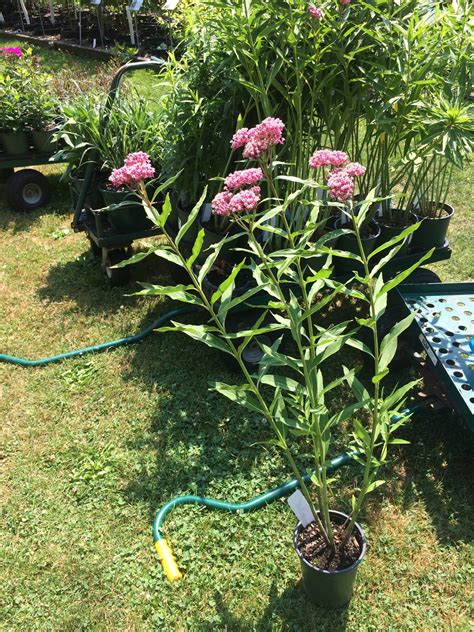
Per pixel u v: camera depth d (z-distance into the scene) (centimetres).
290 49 264
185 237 321
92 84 572
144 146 363
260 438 265
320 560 192
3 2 1271
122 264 159
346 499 235
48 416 281
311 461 251
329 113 288
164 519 231
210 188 314
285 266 164
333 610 199
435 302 288
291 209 290
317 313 339
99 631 196
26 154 476
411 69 253
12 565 217
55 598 206
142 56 916
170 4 676
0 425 277
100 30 983
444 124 249
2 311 358
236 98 285
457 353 251
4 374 308
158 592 207
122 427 274
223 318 167
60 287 381
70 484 247
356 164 161
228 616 199
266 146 163
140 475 250
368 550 218
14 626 199
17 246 431
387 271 307
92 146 353
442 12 281
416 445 258
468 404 223
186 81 304
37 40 1073
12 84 479
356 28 261
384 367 162
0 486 247
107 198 346
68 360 315
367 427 268
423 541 221
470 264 385
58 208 490
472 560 213
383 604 202
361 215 159
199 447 261
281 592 206
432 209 321
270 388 292
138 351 321
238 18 247
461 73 268
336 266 299
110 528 229
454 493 238
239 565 215
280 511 232
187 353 318
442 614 198
